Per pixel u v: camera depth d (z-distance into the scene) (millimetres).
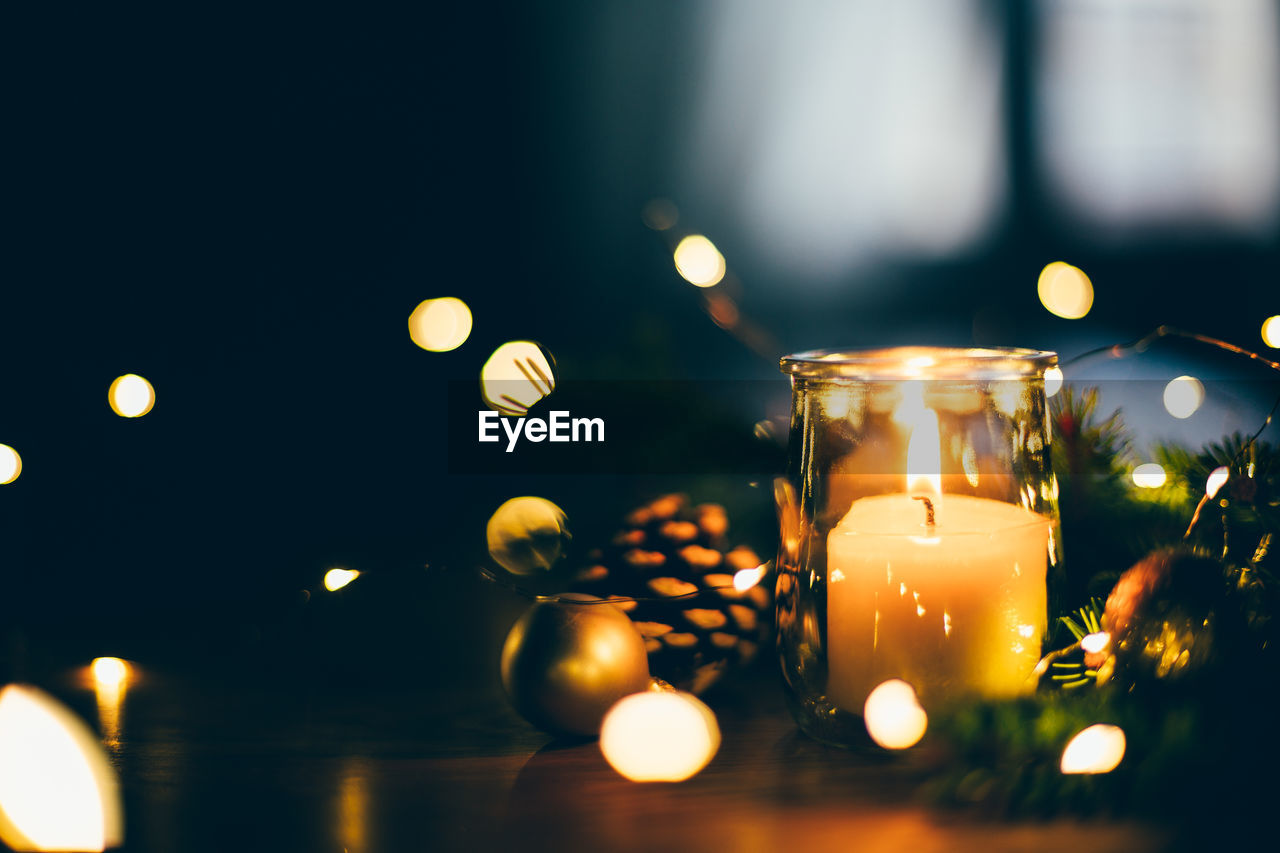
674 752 519
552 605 542
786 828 500
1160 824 497
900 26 1803
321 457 756
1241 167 1874
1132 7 1854
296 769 533
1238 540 538
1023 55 1842
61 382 834
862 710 521
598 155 1700
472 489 719
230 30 1430
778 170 1786
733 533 604
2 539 703
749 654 566
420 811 511
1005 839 493
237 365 916
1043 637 523
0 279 1110
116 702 574
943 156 1839
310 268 1408
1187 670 509
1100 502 577
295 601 641
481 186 1620
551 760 537
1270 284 1802
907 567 515
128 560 687
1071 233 1864
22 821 506
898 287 1779
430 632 621
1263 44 1867
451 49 1579
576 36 1663
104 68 1356
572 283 1651
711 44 1729
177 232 1324
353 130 1518
